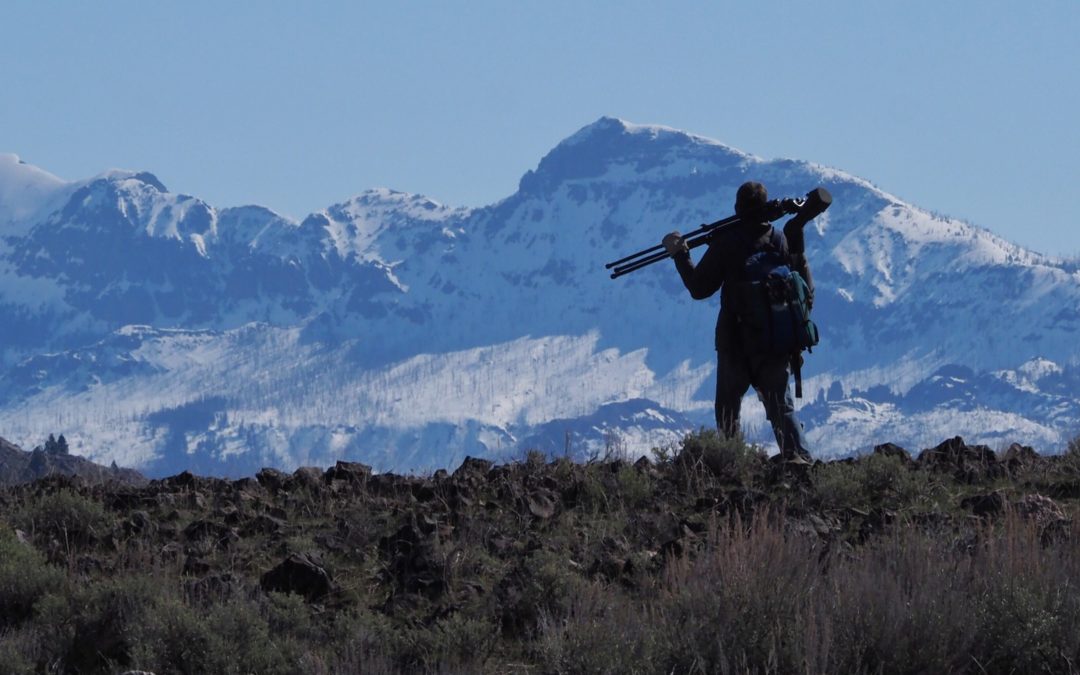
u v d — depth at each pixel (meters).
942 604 23.56
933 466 36.44
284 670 24.66
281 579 29.02
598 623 24.00
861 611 23.28
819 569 25.64
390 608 27.98
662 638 23.59
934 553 26.45
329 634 26.55
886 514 31.58
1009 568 24.50
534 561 28.08
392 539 31.45
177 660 24.78
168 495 36.53
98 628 26.27
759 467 37.38
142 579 27.38
